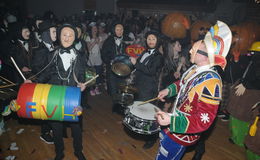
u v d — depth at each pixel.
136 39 6.61
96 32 5.84
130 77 4.52
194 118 1.76
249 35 4.18
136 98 3.99
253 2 6.79
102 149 3.44
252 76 3.17
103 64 6.14
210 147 3.66
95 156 3.25
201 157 3.32
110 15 11.02
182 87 2.02
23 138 3.61
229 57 4.36
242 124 3.55
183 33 5.42
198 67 1.94
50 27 3.33
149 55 3.64
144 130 2.68
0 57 4.02
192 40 4.93
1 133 3.58
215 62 1.83
